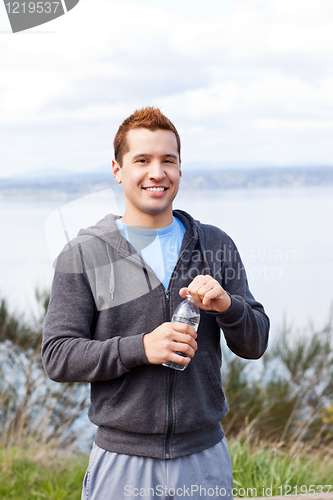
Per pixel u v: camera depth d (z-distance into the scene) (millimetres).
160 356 1380
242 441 3805
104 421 1512
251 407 4367
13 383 4531
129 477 1479
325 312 8344
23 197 29156
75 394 4562
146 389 1486
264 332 1623
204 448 1542
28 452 3721
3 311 5125
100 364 1412
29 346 4926
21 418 4160
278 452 3609
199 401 1523
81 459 3789
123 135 1606
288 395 4523
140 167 1567
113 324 1530
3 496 3055
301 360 4801
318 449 4051
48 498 3002
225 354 4703
